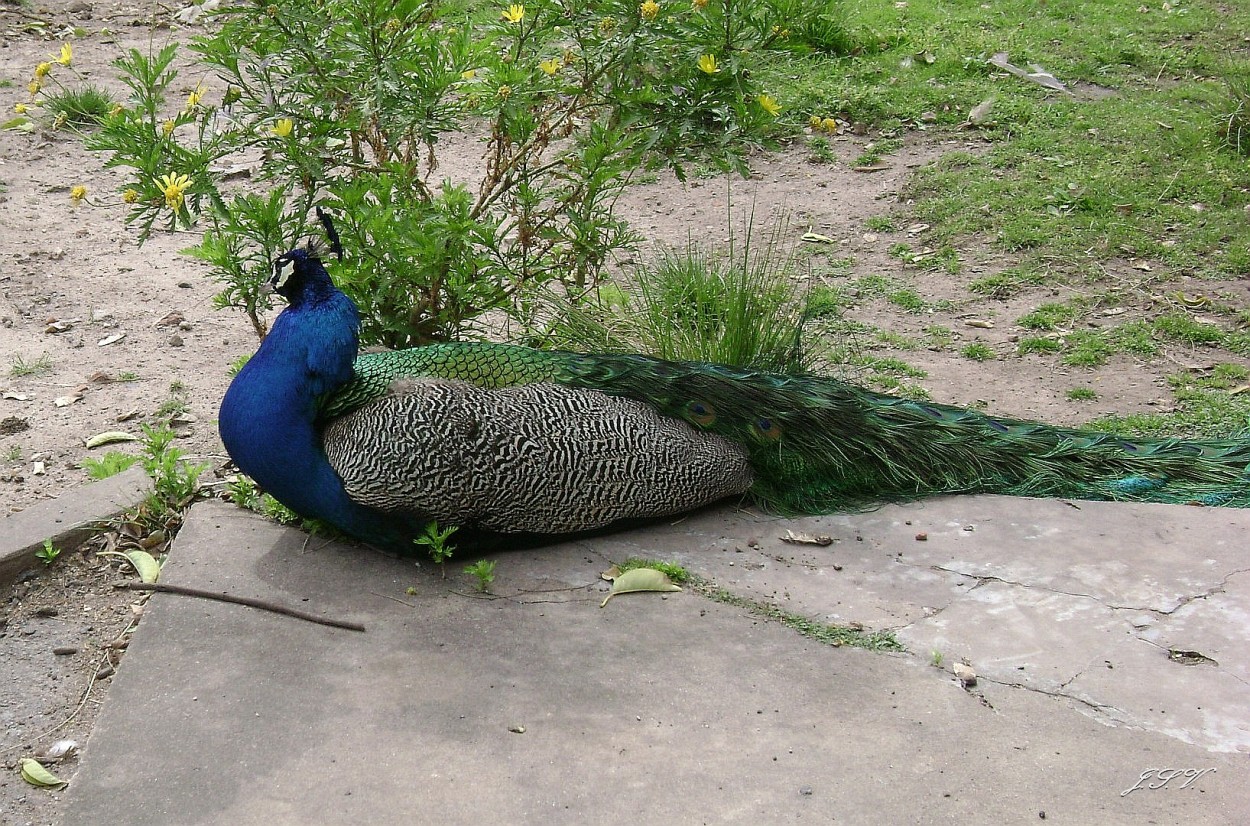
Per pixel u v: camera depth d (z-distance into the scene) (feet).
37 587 7.26
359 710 6.59
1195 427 8.46
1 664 6.89
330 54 8.04
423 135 8.16
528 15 8.33
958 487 7.82
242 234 7.80
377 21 7.96
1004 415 8.56
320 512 7.21
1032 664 6.82
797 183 11.67
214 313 9.58
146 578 7.24
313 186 8.11
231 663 6.78
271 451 7.14
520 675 6.75
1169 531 7.54
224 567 7.25
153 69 8.06
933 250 10.46
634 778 6.35
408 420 7.13
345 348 7.20
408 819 6.21
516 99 8.09
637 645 6.90
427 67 8.15
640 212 11.14
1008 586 7.22
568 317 8.48
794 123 12.32
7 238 10.37
